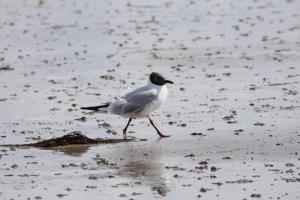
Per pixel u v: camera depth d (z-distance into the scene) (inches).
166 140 637.9
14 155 598.9
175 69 934.4
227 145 611.5
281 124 669.3
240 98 777.6
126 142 637.3
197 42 1092.5
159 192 498.6
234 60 969.5
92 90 841.5
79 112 746.8
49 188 511.8
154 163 568.1
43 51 1070.4
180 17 1285.7
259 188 501.4
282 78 863.1
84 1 1454.2
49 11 1365.7
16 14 1343.5
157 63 970.7
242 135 639.8
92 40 1131.9
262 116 701.3
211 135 645.3
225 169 546.0
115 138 652.7
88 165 567.8
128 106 659.4
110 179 529.7
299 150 589.0
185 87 837.2
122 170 551.8
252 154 582.6
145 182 521.0
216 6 1373.0
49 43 1122.7
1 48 1098.1
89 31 1196.5
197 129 668.1
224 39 1106.1
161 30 1186.6
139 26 1222.9
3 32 1208.2
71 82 884.0
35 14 1342.3
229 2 1403.8
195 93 807.7
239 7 1353.3
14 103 789.2
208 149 602.5
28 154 602.2
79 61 997.8
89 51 1059.3
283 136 629.9
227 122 686.5
